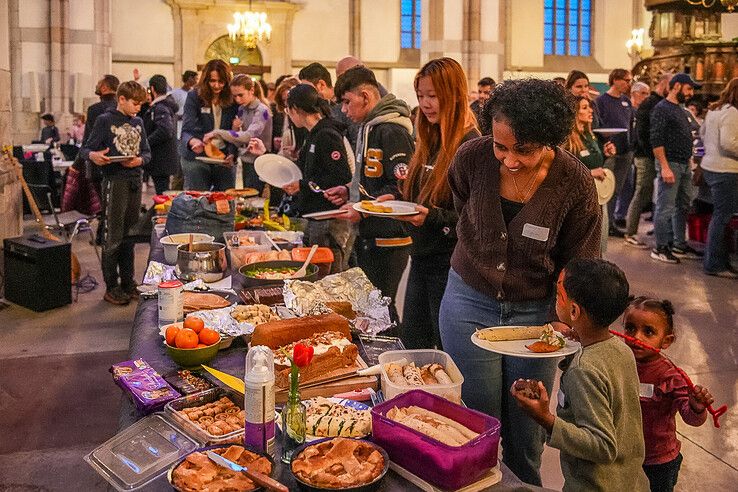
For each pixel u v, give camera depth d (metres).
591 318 1.78
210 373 2.14
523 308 2.22
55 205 9.53
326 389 2.02
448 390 1.91
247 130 5.96
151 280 3.07
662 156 7.04
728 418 3.78
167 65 19.39
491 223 2.14
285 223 4.30
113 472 1.65
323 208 3.92
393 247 3.37
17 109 15.82
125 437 1.79
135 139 5.59
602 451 1.67
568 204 2.08
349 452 1.63
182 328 2.27
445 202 2.71
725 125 6.41
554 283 2.23
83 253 7.57
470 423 1.72
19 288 5.61
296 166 4.36
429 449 1.58
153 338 2.44
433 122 2.71
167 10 19.20
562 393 1.85
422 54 16.03
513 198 2.12
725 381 4.25
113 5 18.88
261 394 1.68
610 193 4.84
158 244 3.88
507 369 2.34
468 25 15.68
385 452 1.63
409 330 3.06
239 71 19.83
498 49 15.90
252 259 3.21
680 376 2.21
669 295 6.05
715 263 6.68
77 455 3.34
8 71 6.44
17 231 6.55
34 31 15.85
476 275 2.25
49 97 16.05
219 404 1.93
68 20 16.00
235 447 1.65
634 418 1.80
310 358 1.70
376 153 3.27
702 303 5.82
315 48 20.33
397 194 3.21
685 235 7.82
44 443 3.46
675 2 15.56
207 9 19.31
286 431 1.70
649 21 22.56
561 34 22.48
